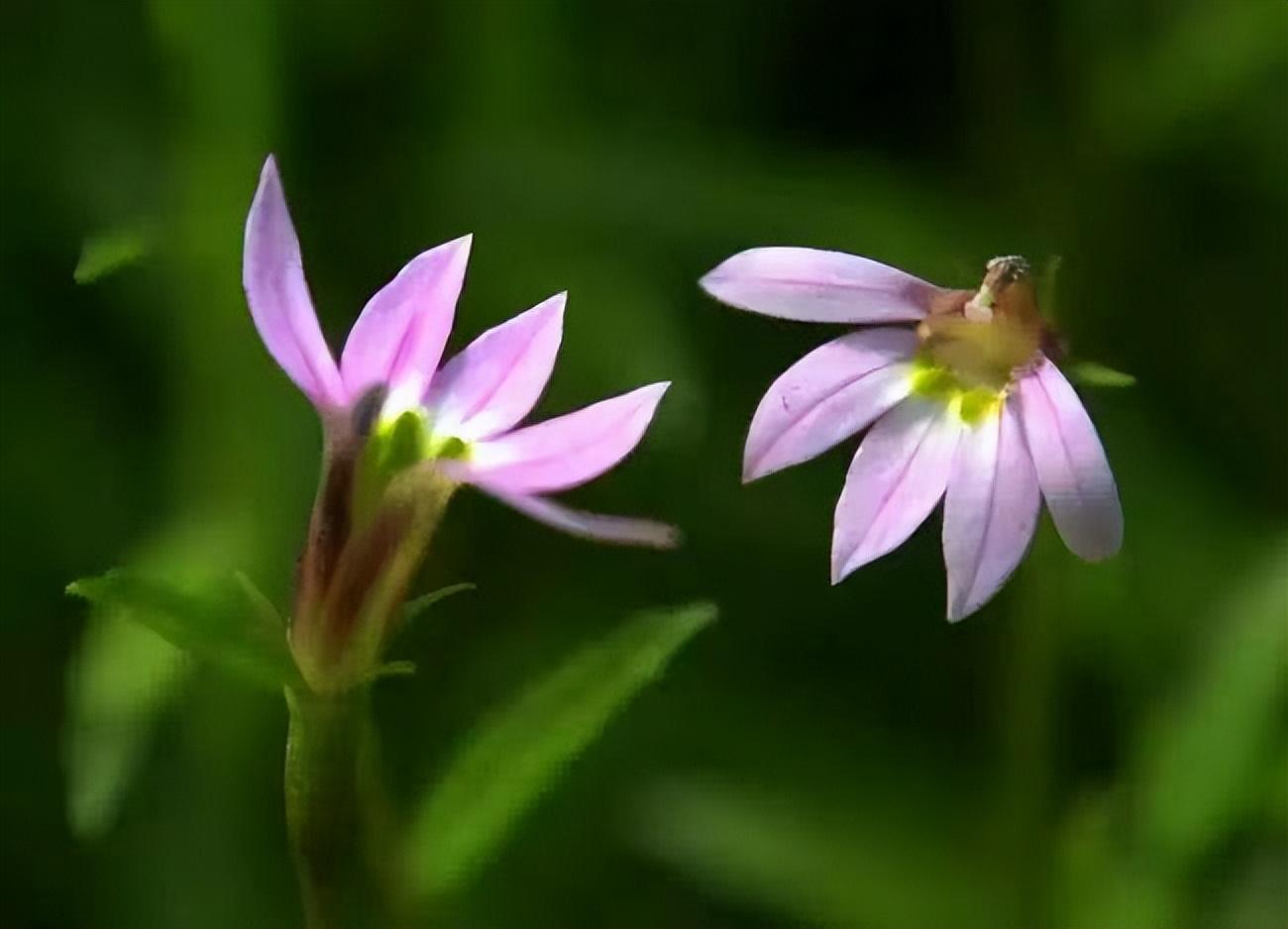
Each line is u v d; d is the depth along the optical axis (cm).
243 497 20
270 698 20
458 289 17
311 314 17
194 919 20
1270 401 23
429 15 22
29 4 23
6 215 22
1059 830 20
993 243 21
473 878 18
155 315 21
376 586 17
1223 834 19
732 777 21
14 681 21
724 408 22
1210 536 21
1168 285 23
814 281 17
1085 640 20
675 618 18
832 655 22
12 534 21
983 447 17
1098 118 22
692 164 21
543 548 22
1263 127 23
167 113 21
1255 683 19
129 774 19
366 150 22
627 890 21
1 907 21
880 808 21
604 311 21
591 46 24
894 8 24
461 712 21
